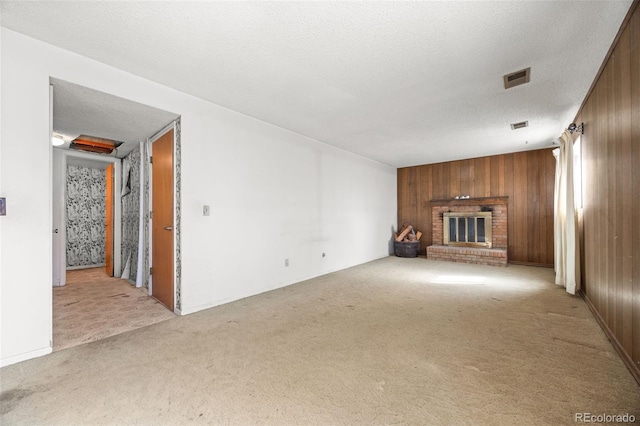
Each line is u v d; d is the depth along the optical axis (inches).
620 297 83.5
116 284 174.6
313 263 190.4
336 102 131.6
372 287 163.6
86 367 78.3
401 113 145.5
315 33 81.5
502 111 142.5
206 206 129.6
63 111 115.6
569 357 82.0
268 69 102.0
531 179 227.6
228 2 68.9
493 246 241.9
